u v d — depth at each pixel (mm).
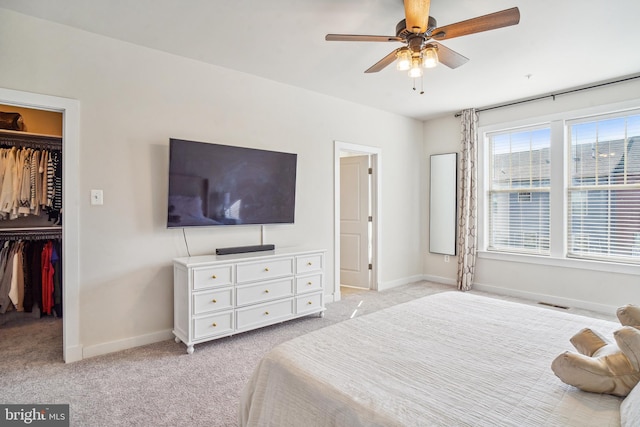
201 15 2488
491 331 1773
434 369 1362
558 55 3127
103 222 2801
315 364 1406
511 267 4625
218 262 2943
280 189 3760
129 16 2502
